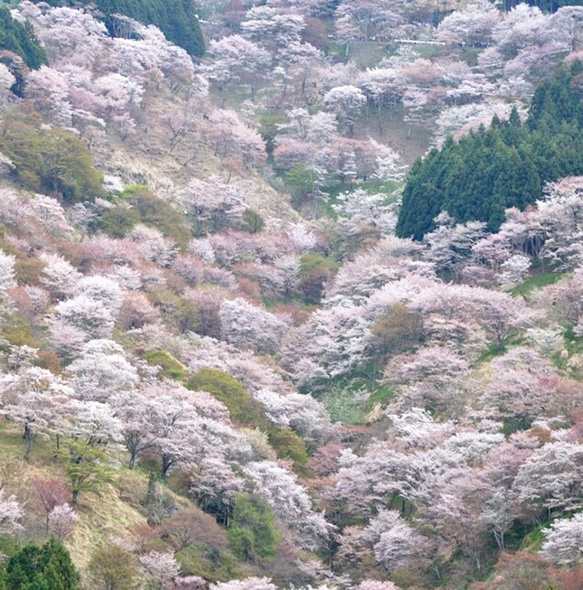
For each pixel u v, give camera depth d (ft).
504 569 330.54
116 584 313.12
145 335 505.66
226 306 565.12
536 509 365.61
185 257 627.87
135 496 367.86
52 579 270.67
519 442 386.11
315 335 563.07
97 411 362.94
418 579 363.76
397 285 555.69
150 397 407.85
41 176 642.22
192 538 349.82
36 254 548.31
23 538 315.37
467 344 486.38
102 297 510.58
